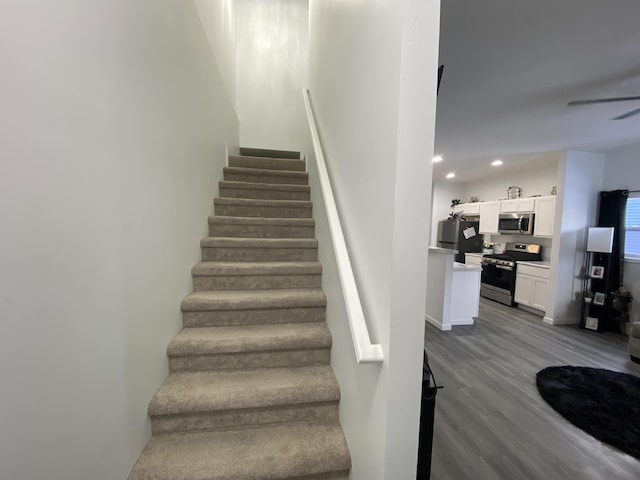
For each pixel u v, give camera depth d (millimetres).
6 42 589
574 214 4121
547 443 1754
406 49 741
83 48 821
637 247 3816
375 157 945
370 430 949
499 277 5250
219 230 2383
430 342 3328
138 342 1176
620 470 1573
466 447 1706
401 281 786
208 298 1759
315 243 2250
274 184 2975
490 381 2473
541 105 2670
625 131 3223
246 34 4141
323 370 1585
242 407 1342
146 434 1249
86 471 866
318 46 2449
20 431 651
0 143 587
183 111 1726
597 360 2957
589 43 1809
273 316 1812
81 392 842
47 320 717
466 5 1529
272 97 4188
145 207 1230
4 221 602
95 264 895
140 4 1168
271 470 1155
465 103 2668
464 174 6051
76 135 800
